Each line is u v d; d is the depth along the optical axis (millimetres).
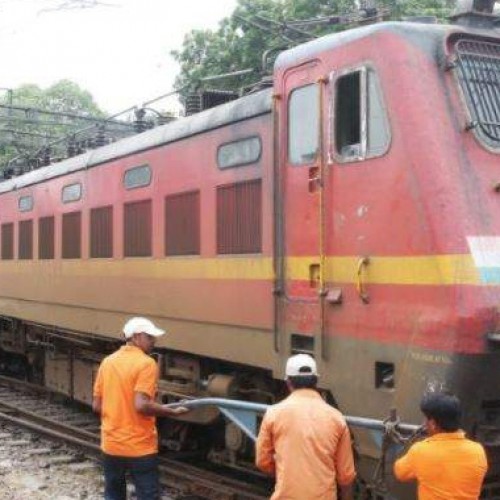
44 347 13633
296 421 4703
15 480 8922
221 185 8008
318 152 6543
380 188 5961
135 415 6258
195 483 8414
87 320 11102
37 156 15867
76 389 12398
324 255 6469
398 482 5652
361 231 6117
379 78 6023
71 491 8492
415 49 5910
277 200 7062
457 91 5883
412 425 5234
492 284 5324
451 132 5723
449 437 4379
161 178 9148
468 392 5406
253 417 6113
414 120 5738
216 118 8094
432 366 5449
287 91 6953
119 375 6262
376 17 7434
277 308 7047
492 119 5926
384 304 5895
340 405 6332
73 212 11531
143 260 9492
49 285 12375
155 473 6359
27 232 13414
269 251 7238
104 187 10547
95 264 10766
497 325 5297
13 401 13820
